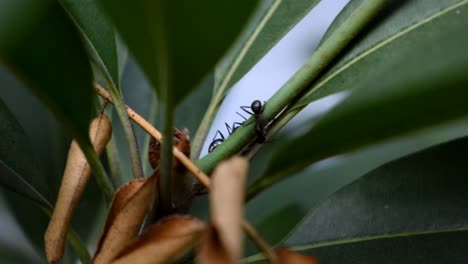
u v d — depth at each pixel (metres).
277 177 0.23
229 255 0.16
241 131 0.26
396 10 0.28
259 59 0.31
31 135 0.36
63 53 0.20
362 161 0.40
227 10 0.18
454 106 0.19
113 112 0.37
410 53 0.19
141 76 0.38
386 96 0.19
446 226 0.28
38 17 0.19
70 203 0.24
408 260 0.28
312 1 0.32
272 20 0.32
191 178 0.25
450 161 0.28
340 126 0.20
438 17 0.28
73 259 0.35
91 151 0.24
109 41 0.28
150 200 0.22
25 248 0.35
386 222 0.28
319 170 0.40
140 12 0.18
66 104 0.21
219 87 0.30
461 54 0.18
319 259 0.28
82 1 0.28
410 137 0.20
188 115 0.37
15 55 0.19
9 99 0.37
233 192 0.17
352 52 0.28
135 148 0.27
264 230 0.38
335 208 0.29
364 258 0.28
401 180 0.29
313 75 0.27
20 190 0.28
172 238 0.20
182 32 0.18
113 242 0.22
